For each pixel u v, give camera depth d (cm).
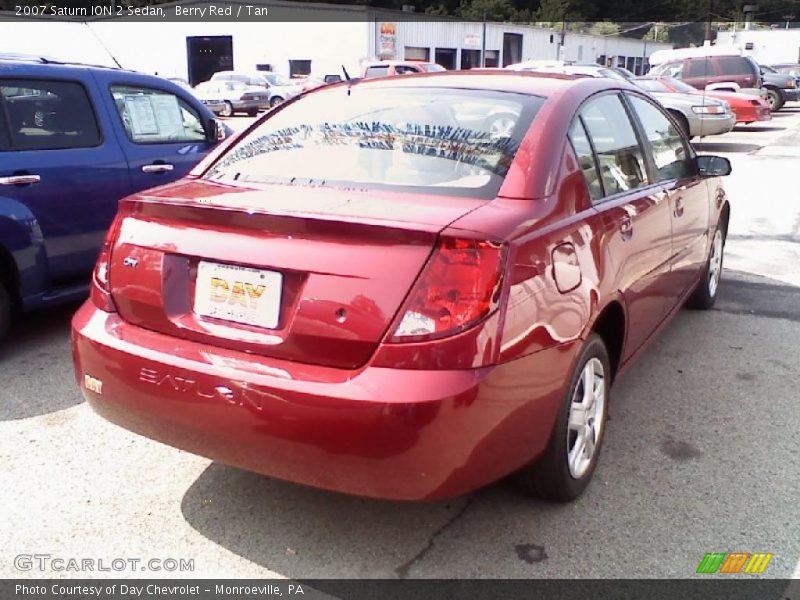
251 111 2820
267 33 4325
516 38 4788
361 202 254
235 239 246
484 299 225
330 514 292
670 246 390
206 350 247
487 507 295
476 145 288
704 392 403
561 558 265
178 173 541
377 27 4059
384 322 222
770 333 493
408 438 218
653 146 396
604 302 292
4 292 446
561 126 295
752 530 280
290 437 229
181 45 4606
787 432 358
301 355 233
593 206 298
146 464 326
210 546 273
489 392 227
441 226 228
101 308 277
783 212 899
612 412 379
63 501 298
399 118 316
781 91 2589
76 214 473
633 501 299
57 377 418
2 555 266
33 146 454
